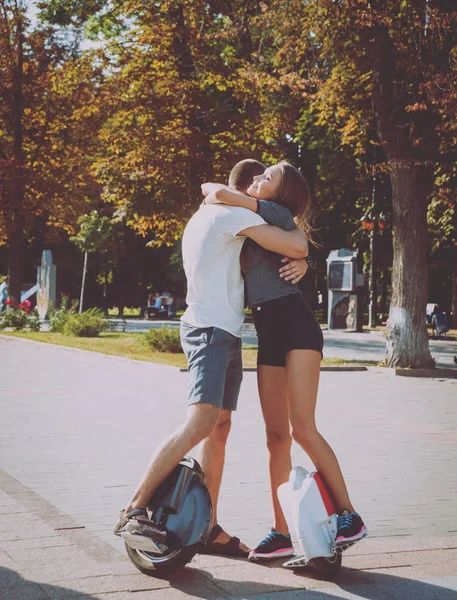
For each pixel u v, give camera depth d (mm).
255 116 25156
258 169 4340
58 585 3602
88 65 25688
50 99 31422
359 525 3834
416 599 3561
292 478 3955
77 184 33125
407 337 15852
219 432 4312
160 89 24391
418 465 6820
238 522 5004
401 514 5246
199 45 24031
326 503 3879
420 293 15938
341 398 11430
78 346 20453
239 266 4074
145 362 15805
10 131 31891
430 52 15891
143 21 24734
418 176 16125
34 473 6215
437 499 5652
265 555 4109
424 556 4207
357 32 15859
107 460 6746
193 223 4105
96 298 56625
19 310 29266
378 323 40188
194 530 3795
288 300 4070
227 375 4199
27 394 11023
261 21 17938
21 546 4145
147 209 24844
